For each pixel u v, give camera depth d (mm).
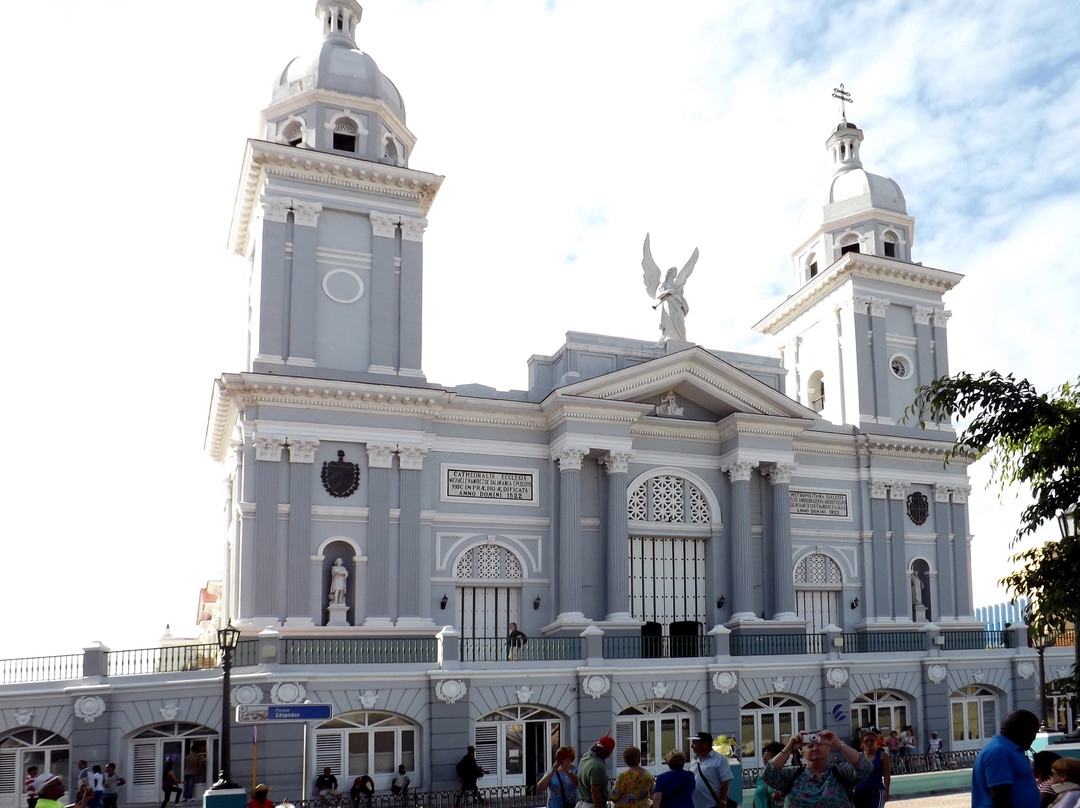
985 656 38469
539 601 37344
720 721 32938
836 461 43000
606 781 13578
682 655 34438
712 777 13641
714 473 40688
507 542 37438
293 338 35812
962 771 29625
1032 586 16656
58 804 14250
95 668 28781
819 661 35062
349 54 39906
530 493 38094
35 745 28578
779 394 40469
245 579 33344
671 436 40250
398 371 36938
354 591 34750
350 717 29391
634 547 39188
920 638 38969
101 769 27328
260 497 33906
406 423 36188
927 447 43938
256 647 29734
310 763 28688
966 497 45031
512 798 28984
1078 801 8852
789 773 11250
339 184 37531
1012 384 16609
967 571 44406
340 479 35219
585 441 37469
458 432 37594
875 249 47344
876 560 42562
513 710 31156
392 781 29375
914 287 46719
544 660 31719
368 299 37344
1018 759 9188
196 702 28375
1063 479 15773
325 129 38438
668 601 39312
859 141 50406
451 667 30234
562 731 31547
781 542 39750
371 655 30469
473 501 37250
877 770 13469
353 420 35562
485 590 37219
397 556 35375
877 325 45469
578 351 39031
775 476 40344
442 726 29719
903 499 43688
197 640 39844
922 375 46219
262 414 34438
